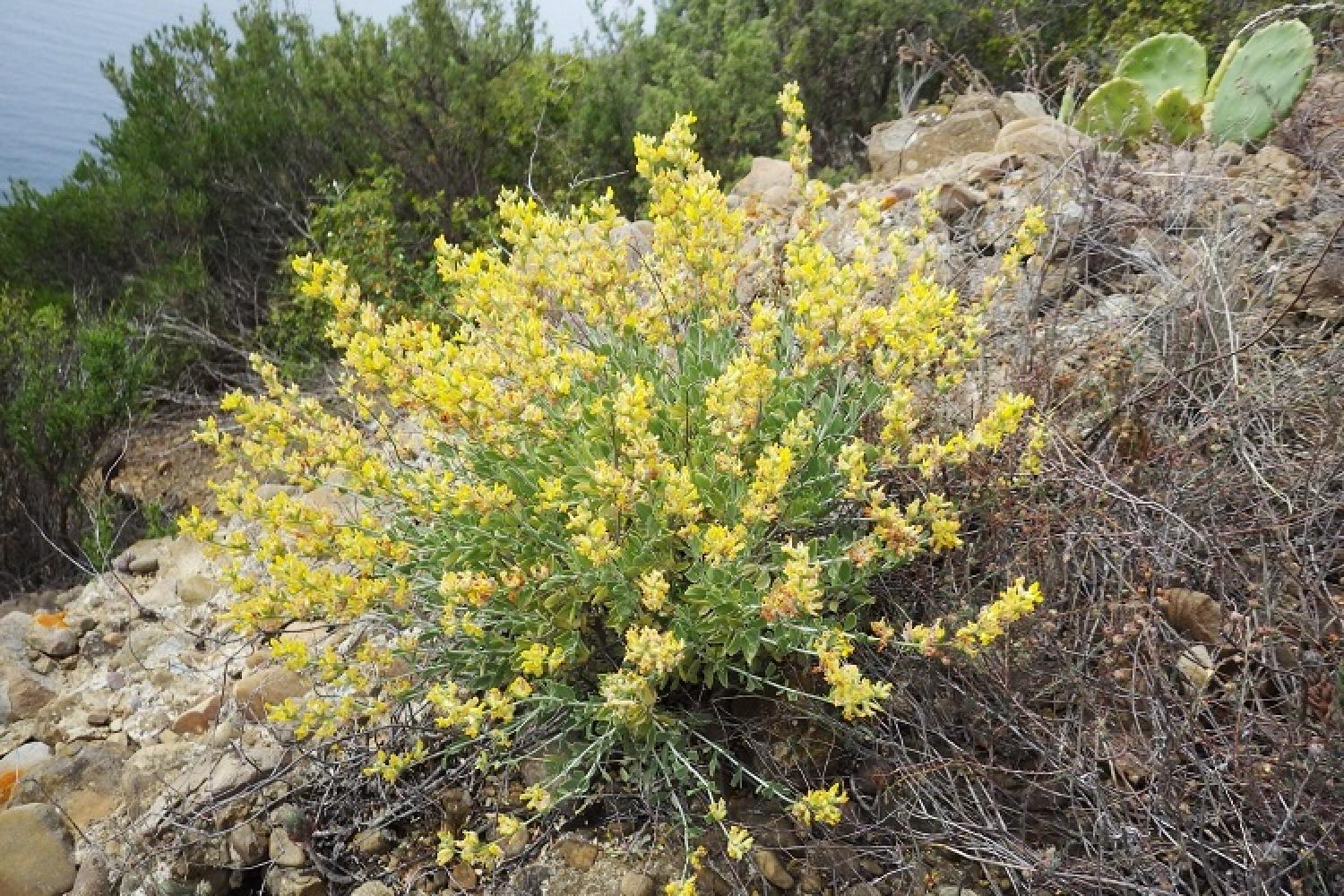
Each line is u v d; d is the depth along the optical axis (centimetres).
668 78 770
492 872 224
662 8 868
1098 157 371
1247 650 202
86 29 7356
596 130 748
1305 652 204
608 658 252
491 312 249
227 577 225
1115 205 346
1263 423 256
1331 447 241
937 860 217
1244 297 299
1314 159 375
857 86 750
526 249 261
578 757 221
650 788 225
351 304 250
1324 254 287
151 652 312
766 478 215
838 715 238
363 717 261
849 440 256
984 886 212
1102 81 632
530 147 734
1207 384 268
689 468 240
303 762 251
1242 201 364
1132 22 750
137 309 695
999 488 244
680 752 231
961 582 245
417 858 234
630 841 227
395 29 751
